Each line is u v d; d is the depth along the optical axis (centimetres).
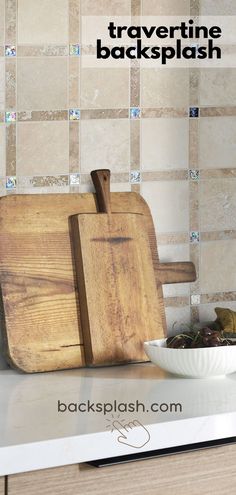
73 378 174
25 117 188
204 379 172
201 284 208
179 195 204
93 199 189
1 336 184
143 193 201
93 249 184
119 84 197
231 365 169
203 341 171
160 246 203
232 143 209
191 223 206
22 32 187
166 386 166
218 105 206
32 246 180
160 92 201
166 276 196
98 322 182
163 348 169
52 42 189
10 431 136
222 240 210
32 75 188
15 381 171
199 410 149
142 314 187
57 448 132
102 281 184
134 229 189
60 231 184
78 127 193
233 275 210
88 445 135
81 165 194
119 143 198
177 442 143
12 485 131
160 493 143
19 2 186
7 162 187
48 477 133
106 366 184
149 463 141
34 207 181
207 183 207
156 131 201
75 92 192
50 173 191
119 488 139
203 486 147
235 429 148
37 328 178
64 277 183
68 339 181
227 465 149
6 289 176
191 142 204
